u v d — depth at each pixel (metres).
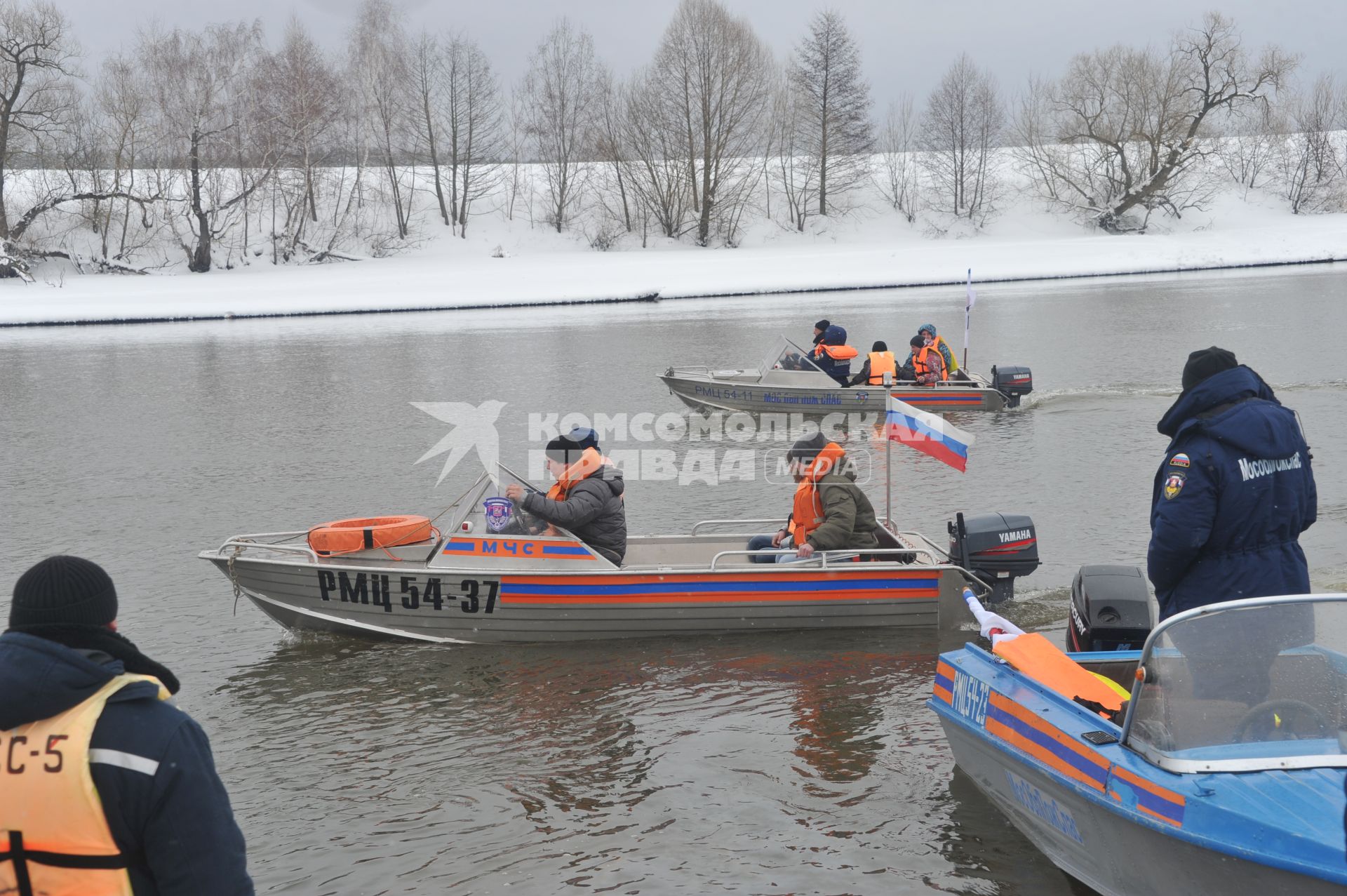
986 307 38.56
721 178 68.94
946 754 6.34
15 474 15.41
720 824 5.64
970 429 16.67
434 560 8.43
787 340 18.91
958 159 76.25
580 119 72.81
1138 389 19.89
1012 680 5.24
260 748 6.68
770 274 52.44
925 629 8.45
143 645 8.52
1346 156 83.31
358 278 52.88
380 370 25.81
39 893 2.60
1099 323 31.67
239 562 8.47
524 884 5.14
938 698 5.79
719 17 67.44
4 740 2.59
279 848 5.51
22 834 2.58
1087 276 52.84
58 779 2.55
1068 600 8.74
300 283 51.12
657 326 35.19
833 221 73.62
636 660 7.99
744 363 25.55
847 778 6.09
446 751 6.60
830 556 8.39
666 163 67.75
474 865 5.32
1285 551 4.89
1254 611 4.03
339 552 8.50
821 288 49.66
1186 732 4.04
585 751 6.55
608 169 74.75
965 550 8.31
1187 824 3.78
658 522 11.74
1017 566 8.43
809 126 74.81
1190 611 4.05
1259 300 36.94
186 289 49.34
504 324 37.59
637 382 23.06
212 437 17.91
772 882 5.09
